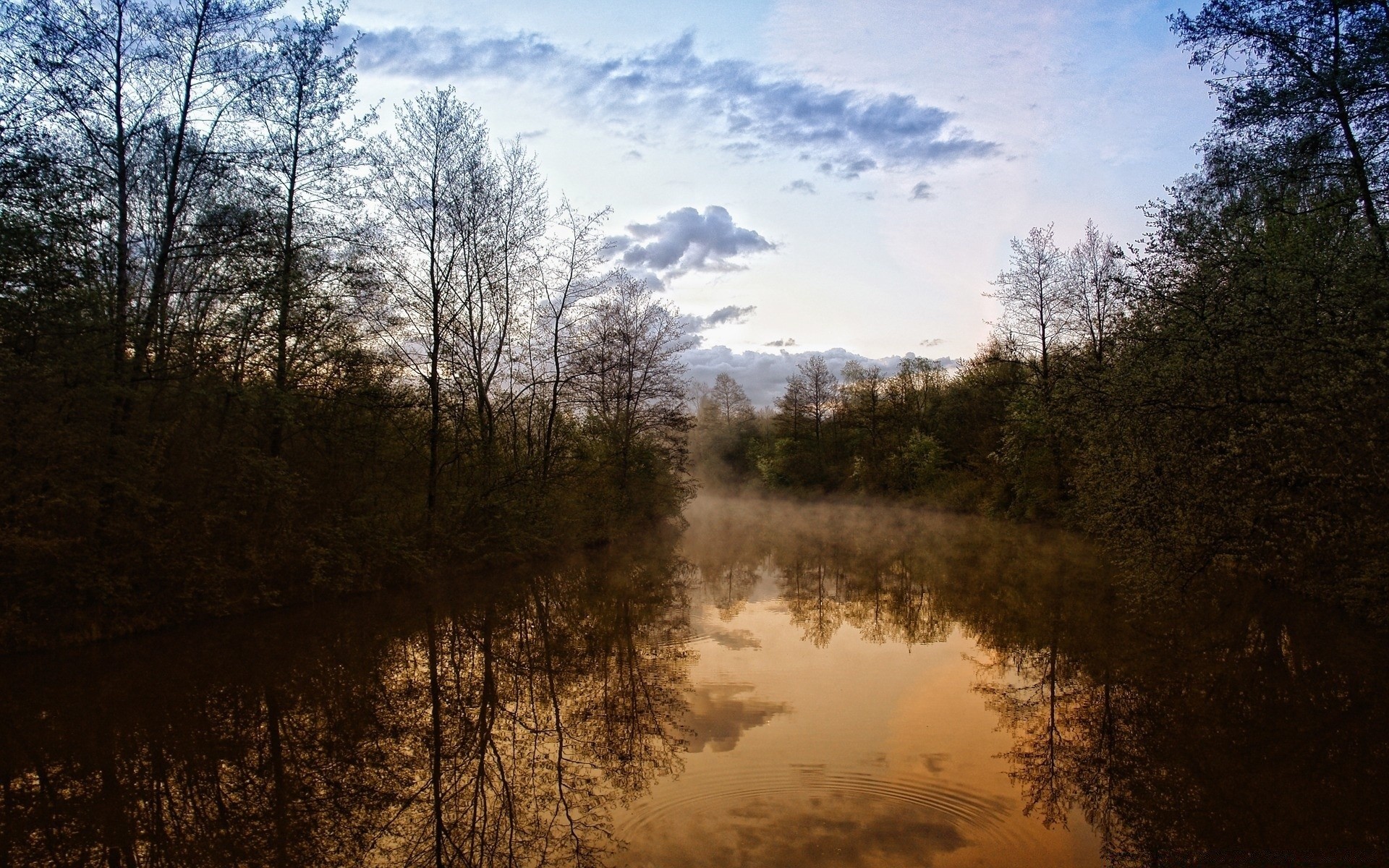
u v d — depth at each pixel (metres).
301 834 7.33
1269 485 12.05
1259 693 10.59
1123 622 15.34
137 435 13.52
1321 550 12.53
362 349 17.89
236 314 14.91
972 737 9.14
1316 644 12.61
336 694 11.60
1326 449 11.26
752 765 8.28
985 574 22.53
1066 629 14.98
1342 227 13.38
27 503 11.58
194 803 8.02
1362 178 12.93
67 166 12.67
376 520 17.88
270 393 15.11
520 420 26.91
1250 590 15.80
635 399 33.03
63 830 7.44
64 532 12.28
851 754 8.57
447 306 21.44
